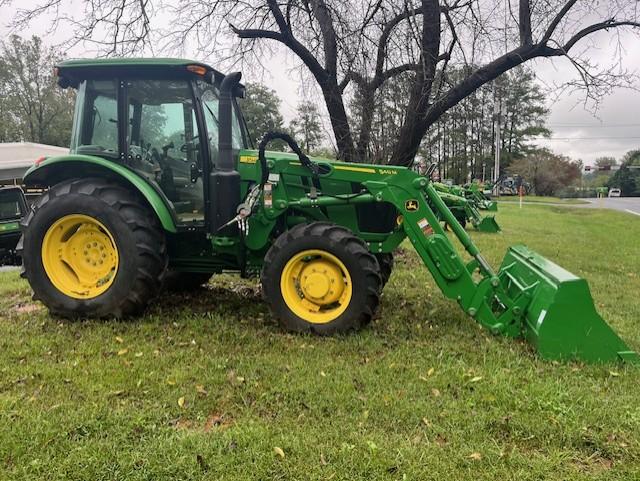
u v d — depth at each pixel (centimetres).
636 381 316
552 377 320
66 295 426
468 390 304
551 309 346
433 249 413
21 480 216
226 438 247
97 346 370
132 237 415
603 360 343
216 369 330
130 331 402
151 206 435
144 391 297
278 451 235
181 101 444
